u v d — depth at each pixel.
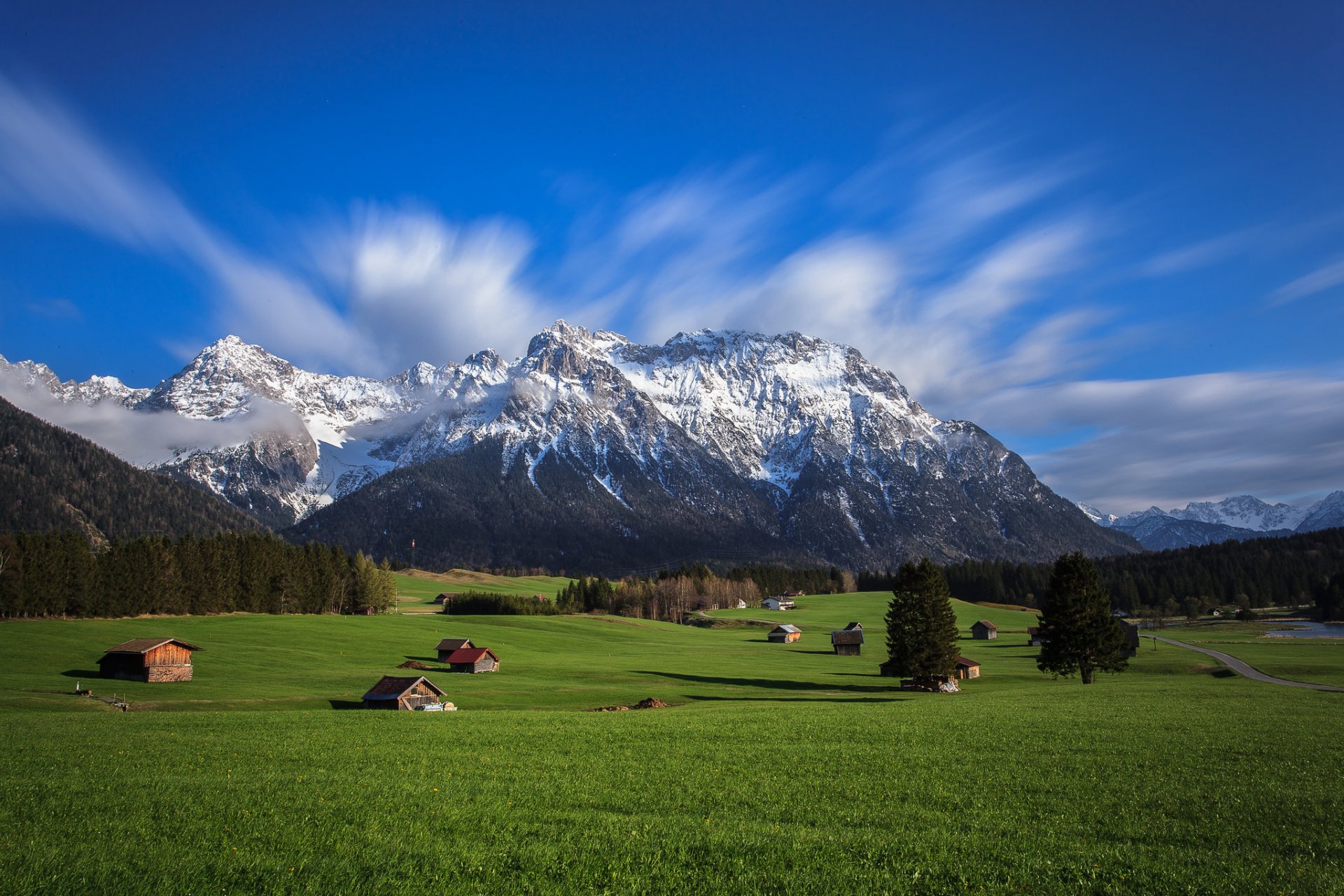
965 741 45.25
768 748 43.34
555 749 43.31
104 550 139.50
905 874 21.73
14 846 24.02
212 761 39.31
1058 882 21.05
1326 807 28.39
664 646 149.62
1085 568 92.56
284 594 162.38
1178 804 29.17
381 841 24.48
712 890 20.59
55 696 72.06
